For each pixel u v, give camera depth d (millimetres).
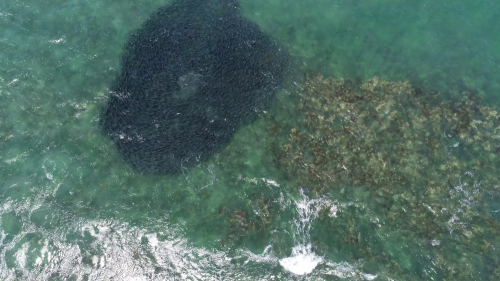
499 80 26812
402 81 26828
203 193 23656
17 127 25094
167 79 25516
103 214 22938
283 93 26359
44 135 24906
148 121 24672
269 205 23391
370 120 25406
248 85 26016
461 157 24281
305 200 23484
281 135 25188
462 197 23281
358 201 23312
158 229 22719
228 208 23297
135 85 25656
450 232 22422
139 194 23484
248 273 21703
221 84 25703
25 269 21516
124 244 22281
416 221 22719
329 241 22422
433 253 21922
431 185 23531
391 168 23953
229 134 24953
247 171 24234
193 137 24531
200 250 22234
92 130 24969
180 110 24906
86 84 26312
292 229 22766
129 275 21641
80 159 24250
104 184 23656
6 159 24203
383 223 22766
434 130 25078
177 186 23734
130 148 24328
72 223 22672
